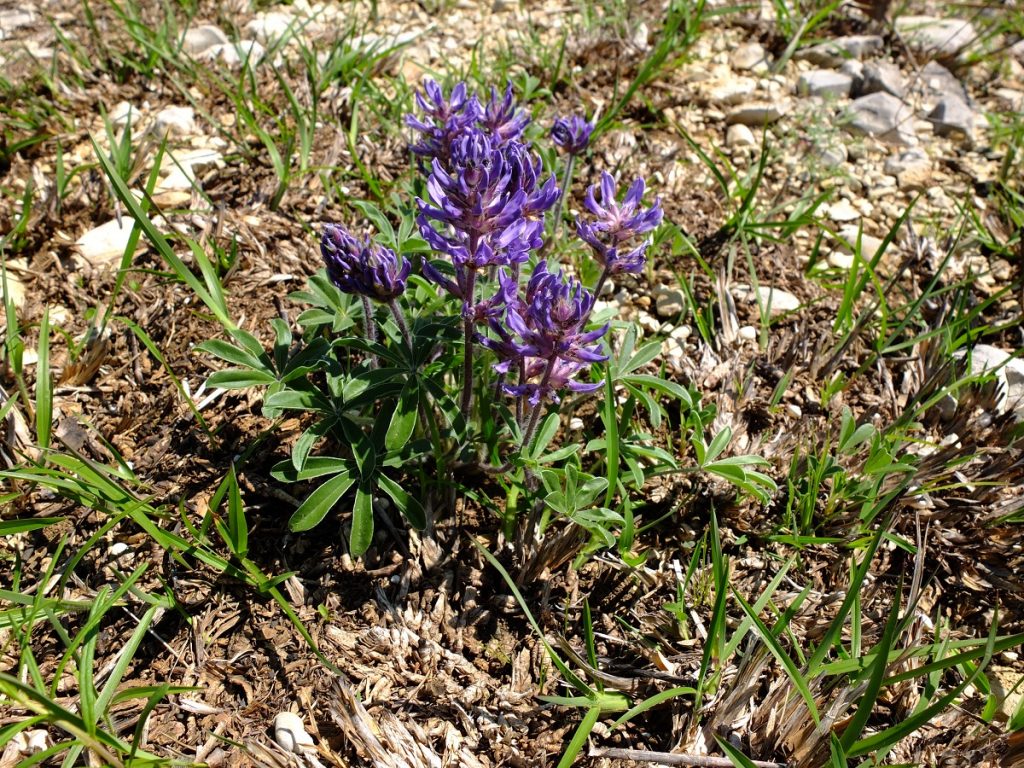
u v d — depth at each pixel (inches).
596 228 10.3
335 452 11.3
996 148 18.1
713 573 10.4
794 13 21.2
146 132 16.1
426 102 12.0
